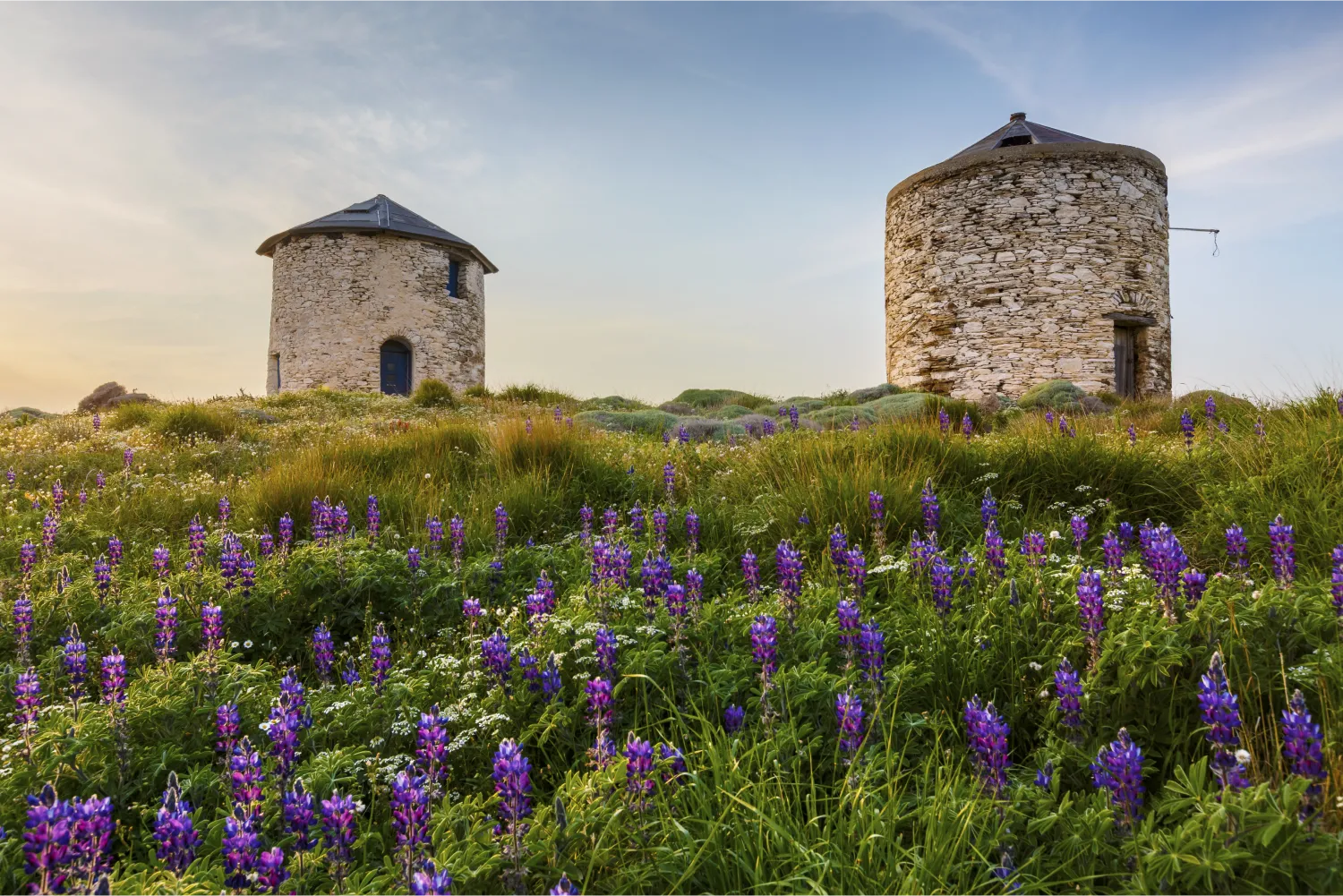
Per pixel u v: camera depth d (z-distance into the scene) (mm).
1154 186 26062
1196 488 5898
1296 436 6105
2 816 2516
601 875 2213
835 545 4391
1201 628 3014
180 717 3225
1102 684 2947
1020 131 28547
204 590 4973
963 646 3330
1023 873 2152
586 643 3426
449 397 24672
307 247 38094
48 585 5398
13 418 19047
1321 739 2225
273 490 7445
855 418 10789
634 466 8211
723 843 2322
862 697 2975
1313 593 3229
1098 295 24781
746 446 9859
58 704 3455
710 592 4836
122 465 10891
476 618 4195
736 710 2904
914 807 2486
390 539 6207
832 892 2049
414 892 1823
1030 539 4141
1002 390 25219
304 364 38031
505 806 2178
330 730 3166
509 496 7070
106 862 2037
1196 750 2703
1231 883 1987
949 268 26219
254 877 2012
